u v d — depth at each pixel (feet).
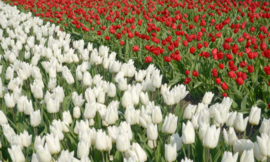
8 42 25.91
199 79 20.74
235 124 10.37
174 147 9.38
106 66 19.11
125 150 9.66
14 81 15.78
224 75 20.43
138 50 24.79
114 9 43.19
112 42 28.27
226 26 32.04
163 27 33.12
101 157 11.62
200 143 11.32
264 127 10.07
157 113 10.94
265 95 17.84
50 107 12.64
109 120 11.44
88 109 11.77
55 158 10.87
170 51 23.25
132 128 13.16
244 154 8.64
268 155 8.96
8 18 41.14
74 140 12.03
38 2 44.91
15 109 16.15
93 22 35.24
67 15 36.76
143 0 46.85
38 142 10.44
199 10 38.65
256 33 31.63
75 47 23.66
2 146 12.23
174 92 12.89
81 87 17.69
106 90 15.11
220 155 10.94
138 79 16.29
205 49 24.47
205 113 10.86
